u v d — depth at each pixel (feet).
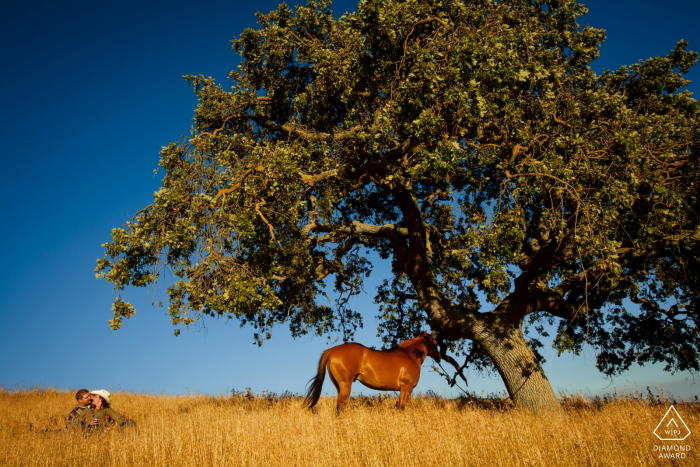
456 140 30.86
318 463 17.40
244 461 17.74
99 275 30.78
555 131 32.89
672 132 33.30
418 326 50.16
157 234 31.71
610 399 35.35
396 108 29.91
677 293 42.09
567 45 39.65
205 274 31.24
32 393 49.26
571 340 43.19
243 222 30.17
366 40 32.78
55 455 18.89
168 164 33.88
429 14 32.91
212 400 42.91
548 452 18.26
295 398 42.06
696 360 42.09
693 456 17.98
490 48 29.07
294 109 42.55
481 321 38.68
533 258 36.47
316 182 35.40
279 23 43.42
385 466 17.37
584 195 30.27
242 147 37.65
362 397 40.68
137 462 17.94
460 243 44.93
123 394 48.62
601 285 39.19
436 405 34.94
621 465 16.87
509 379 36.60
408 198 41.11
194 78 41.11
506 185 31.32
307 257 36.81
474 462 17.42
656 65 40.88
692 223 34.40
